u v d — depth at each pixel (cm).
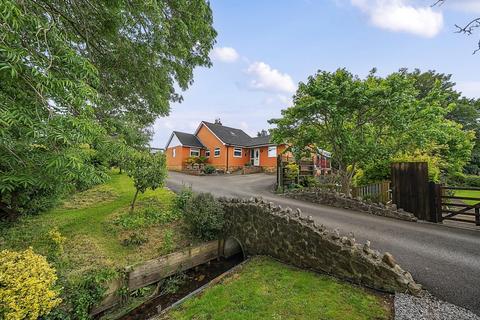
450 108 957
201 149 2394
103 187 955
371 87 780
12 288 237
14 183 235
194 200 571
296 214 458
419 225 603
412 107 771
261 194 1020
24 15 206
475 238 499
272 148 2128
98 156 362
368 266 340
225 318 287
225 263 542
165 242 488
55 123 216
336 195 826
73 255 418
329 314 278
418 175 691
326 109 816
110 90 543
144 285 406
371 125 889
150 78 539
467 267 364
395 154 886
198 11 521
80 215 610
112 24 408
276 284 359
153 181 611
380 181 962
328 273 384
